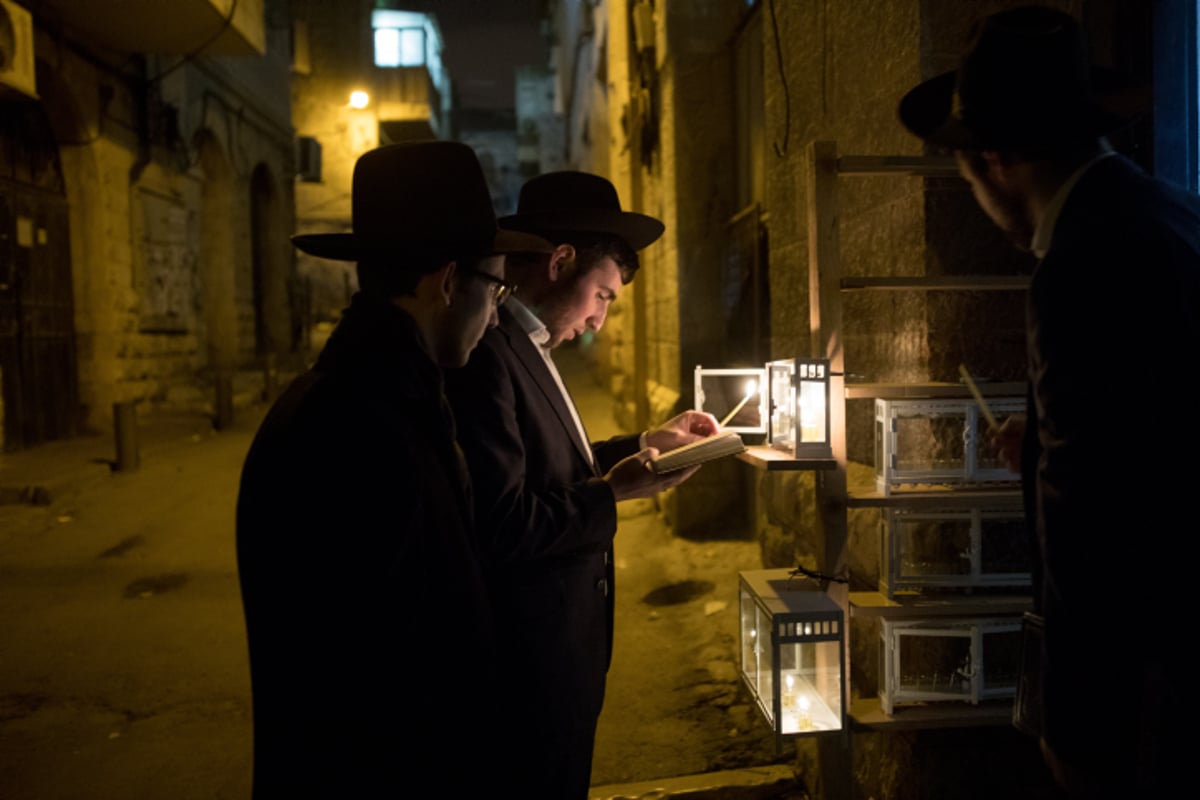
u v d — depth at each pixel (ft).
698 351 19.06
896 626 7.23
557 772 5.92
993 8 7.76
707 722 10.70
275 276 61.00
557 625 5.89
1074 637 4.05
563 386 6.61
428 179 4.46
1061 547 4.09
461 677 4.41
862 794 8.83
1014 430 5.52
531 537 5.48
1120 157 4.58
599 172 37.96
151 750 10.55
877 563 8.17
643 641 13.44
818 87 10.39
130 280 35.37
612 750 10.11
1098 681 3.99
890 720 7.08
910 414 7.19
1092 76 5.16
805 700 7.06
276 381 45.68
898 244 8.25
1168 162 7.34
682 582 15.93
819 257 7.13
